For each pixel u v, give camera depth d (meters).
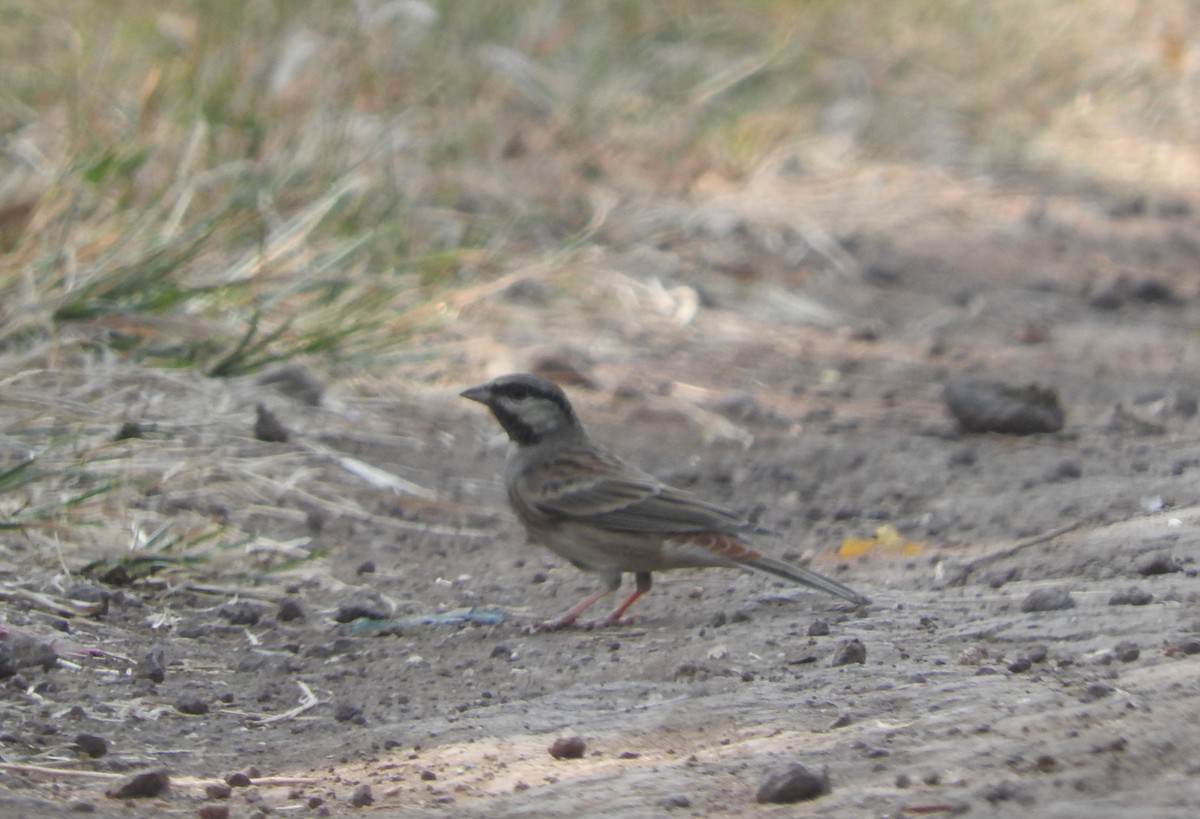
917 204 20.06
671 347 15.70
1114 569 10.04
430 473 12.69
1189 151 22.75
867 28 24.19
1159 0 27.20
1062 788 6.34
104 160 14.30
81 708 8.34
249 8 17.89
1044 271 18.42
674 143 20.31
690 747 7.54
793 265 18.00
